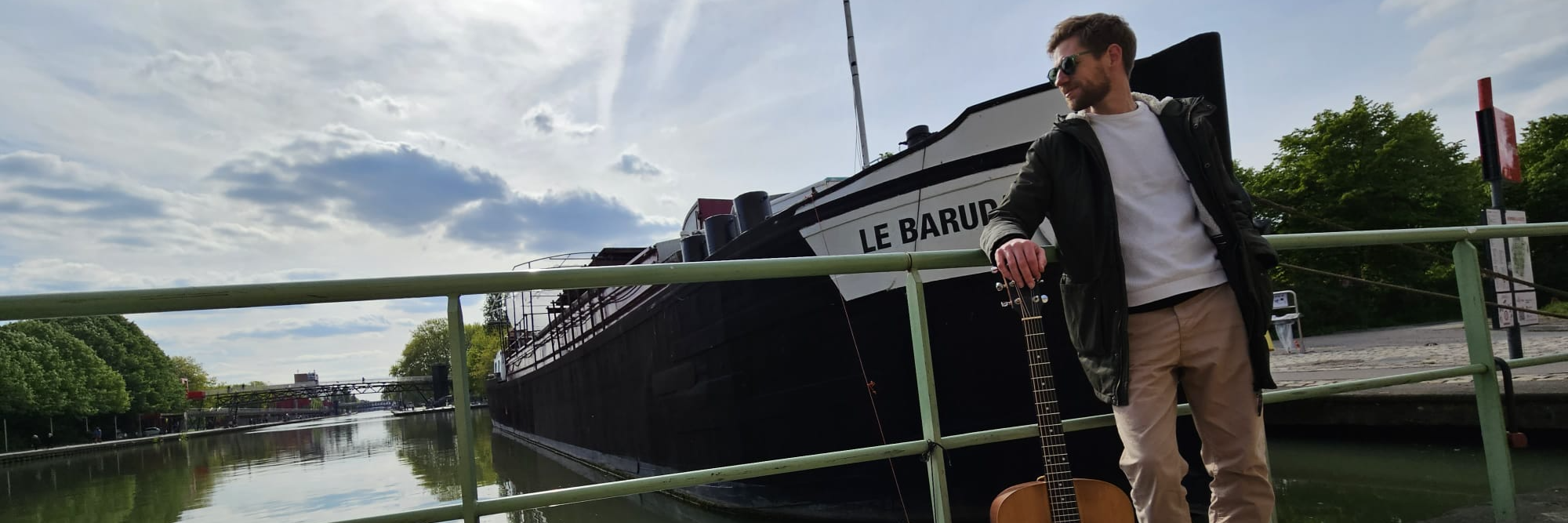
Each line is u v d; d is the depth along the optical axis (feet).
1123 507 6.83
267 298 5.18
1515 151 26.99
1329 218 89.86
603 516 25.68
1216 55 15.25
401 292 5.45
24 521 39.75
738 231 23.95
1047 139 6.42
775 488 21.66
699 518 24.48
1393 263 86.58
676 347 26.58
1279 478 21.11
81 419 211.61
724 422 23.44
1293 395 8.17
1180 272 6.09
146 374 256.11
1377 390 25.68
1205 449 6.62
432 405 376.68
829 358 19.99
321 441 115.44
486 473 44.86
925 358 6.77
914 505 19.02
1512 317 25.72
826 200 19.47
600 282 5.86
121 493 53.83
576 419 44.86
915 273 6.80
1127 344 5.95
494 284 5.68
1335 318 87.10
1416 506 15.93
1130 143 6.29
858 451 6.56
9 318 4.70
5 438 178.60
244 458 82.53
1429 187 87.45
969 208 17.21
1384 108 90.12
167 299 4.98
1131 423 6.22
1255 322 6.11
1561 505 9.59
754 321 21.83
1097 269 6.04
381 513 5.35
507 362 86.53
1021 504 6.76
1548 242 98.48
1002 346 17.63
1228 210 6.12
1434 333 58.90
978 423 18.10
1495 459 9.36
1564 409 20.24
